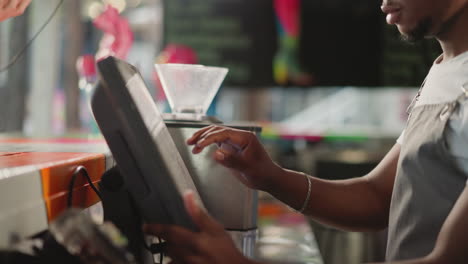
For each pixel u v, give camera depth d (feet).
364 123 19.07
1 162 3.32
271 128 14.71
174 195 2.95
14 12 4.36
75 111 14.64
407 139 4.19
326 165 11.69
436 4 3.88
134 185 3.00
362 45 13.07
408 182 4.07
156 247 3.64
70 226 2.56
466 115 3.72
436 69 4.24
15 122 12.40
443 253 3.18
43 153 4.12
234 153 4.55
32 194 2.92
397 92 18.39
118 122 2.92
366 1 12.98
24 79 12.53
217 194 4.90
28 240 2.98
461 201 3.25
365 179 5.15
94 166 3.96
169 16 13.12
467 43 4.02
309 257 5.71
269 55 13.20
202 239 2.89
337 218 4.96
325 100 20.01
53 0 14.25
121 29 7.52
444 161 3.84
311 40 13.16
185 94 5.21
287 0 13.05
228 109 20.85
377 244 10.27
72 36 14.57
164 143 3.51
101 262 2.59
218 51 13.19
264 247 6.15
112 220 3.58
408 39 4.12
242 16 13.15
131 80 3.20
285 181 4.76
